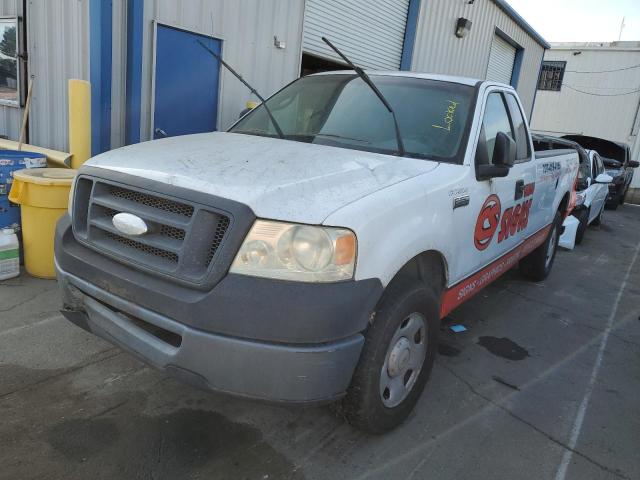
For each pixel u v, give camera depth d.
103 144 6.08
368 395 2.64
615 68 24.86
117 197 2.68
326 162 2.82
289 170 2.61
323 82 4.13
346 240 2.30
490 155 3.90
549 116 26.58
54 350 3.55
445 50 13.30
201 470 2.58
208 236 2.31
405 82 3.88
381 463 2.76
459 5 13.19
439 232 2.95
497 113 4.07
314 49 9.20
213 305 2.21
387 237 2.50
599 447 3.09
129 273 2.51
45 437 2.71
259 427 2.96
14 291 4.42
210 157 2.79
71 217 2.91
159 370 2.45
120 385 3.23
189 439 2.80
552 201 5.64
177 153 2.88
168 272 2.38
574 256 8.44
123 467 2.55
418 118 3.55
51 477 2.44
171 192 2.42
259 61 7.84
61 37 6.27
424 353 3.08
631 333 5.04
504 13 15.88
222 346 2.21
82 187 2.86
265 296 2.19
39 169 4.75
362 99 3.75
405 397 3.00
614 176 15.51
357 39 10.24
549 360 4.24
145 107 6.41
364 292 2.34
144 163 2.71
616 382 3.96
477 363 4.05
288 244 2.24
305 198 2.35
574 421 3.35
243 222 2.24
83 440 2.71
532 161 4.72
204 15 6.80
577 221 8.76
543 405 3.51
